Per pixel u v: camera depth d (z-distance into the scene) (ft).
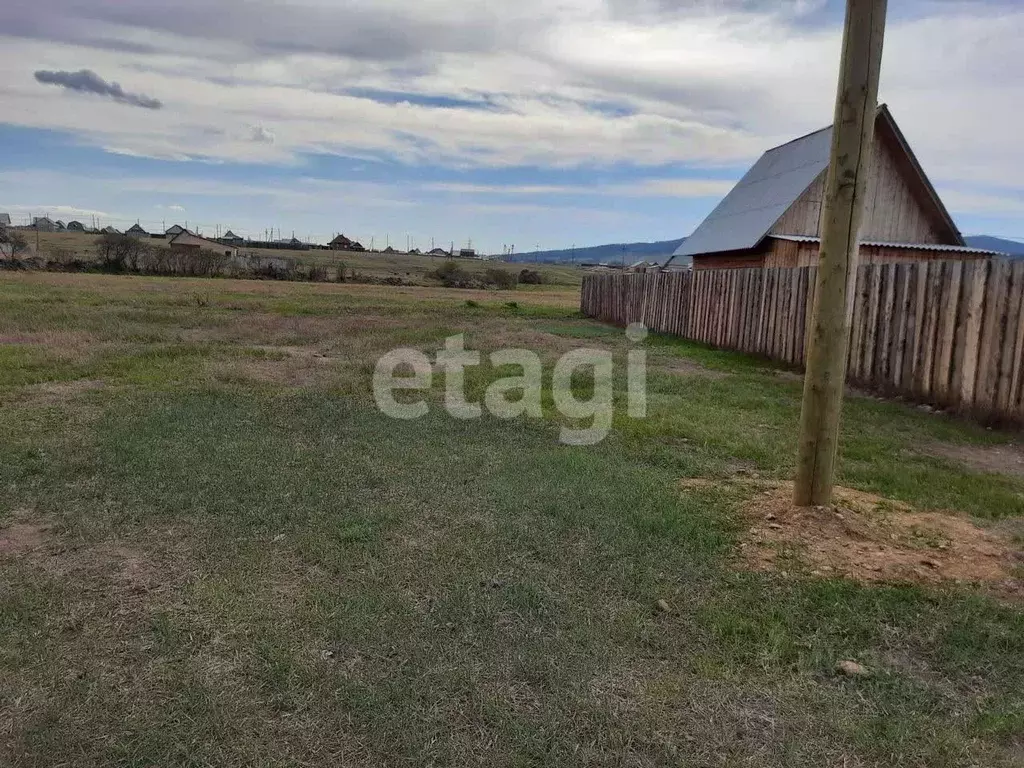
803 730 6.65
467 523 11.75
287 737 6.40
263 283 125.59
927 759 6.30
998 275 20.51
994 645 8.21
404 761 6.11
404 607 8.79
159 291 87.40
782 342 35.12
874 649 8.13
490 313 70.44
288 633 8.14
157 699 6.91
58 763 6.03
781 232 51.37
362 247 315.99
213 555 10.32
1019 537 11.64
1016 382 19.92
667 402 23.53
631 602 9.12
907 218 53.01
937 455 17.58
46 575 9.61
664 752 6.29
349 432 17.98
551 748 6.30
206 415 19.44
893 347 25.27
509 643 8.04
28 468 14.23
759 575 9.91
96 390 23.13
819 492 12.05
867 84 10.82
